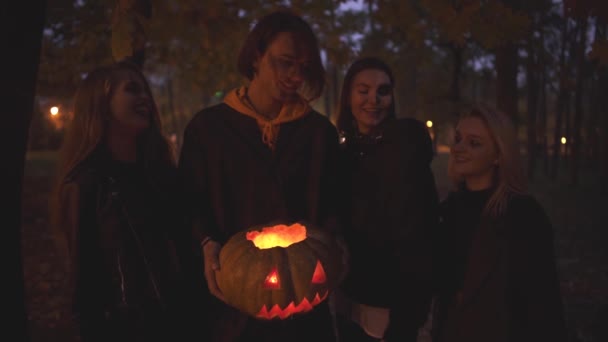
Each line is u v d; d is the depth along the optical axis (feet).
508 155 5.90
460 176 6.73
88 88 5.93
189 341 6.61
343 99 8.14
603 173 37.99
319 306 6.58
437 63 50.24
